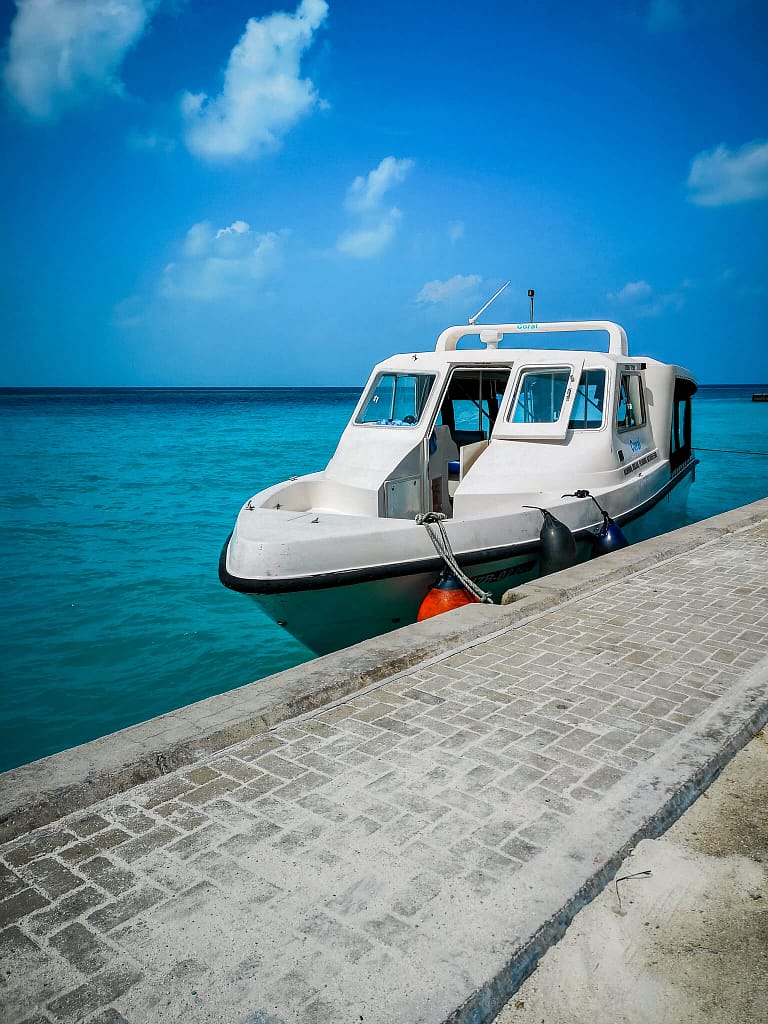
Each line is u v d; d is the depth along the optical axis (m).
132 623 9.05
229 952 2.26
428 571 6.71
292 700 3.91
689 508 17.62
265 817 2.97
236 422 51.34
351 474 8.39
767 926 2.38
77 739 6.32
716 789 3.24
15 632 8.72
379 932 2.33
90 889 2.57
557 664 4.52
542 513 7.55
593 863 2.65
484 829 2.86
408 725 3.74
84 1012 2.05
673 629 5.12
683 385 12.65
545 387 8.87
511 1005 2.12
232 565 6.49
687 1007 2.08
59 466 24.42
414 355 9.37
